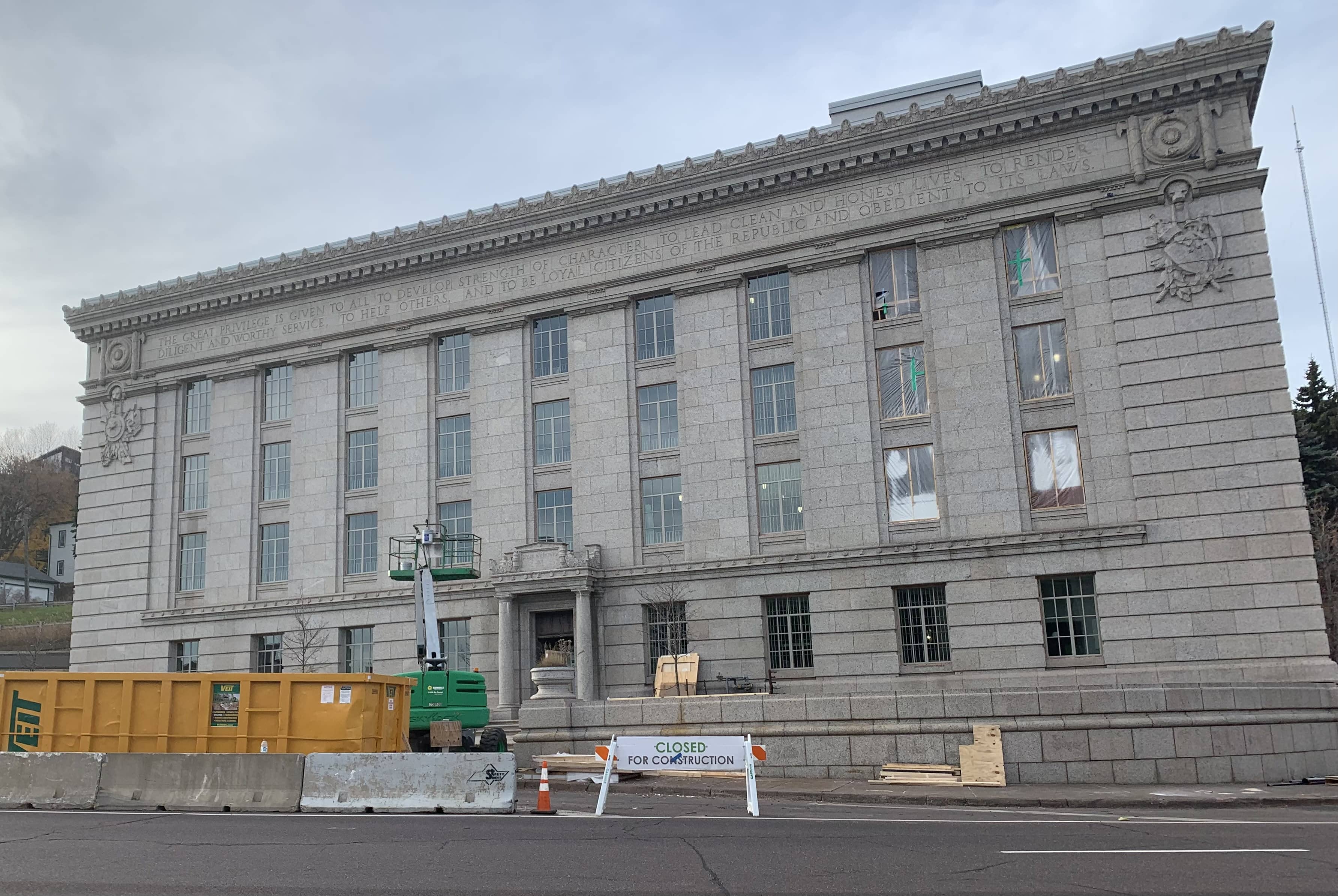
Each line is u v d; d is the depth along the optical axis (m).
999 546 38.41
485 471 47.16
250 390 52.72
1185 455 36.84
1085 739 25.42
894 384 41.56
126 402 55.59
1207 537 36.19
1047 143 40.09
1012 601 38.12
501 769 20.09
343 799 19.84
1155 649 36.12
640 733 28.73
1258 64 37.38
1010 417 39.34
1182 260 37.78
